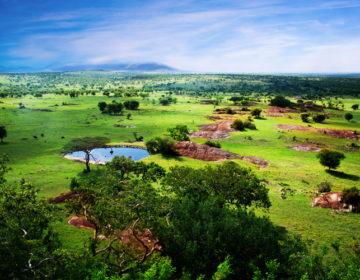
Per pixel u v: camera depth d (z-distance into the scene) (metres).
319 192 40.47
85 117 143.12
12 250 12.30
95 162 62.38
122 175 36.62
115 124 123.00
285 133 97.94
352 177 50.38
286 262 15.76
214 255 16.56
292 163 62.19
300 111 161.75
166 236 17.84
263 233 17.41
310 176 50.75
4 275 11.65
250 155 71.06
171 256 17.38
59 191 40.41
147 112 165.75
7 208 14.96
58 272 13.55
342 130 97.50
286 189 42.41
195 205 22.41
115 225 17.25
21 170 54.09
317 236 26.31
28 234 15.45
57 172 53.12
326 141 86.19
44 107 183.75
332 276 13.07
